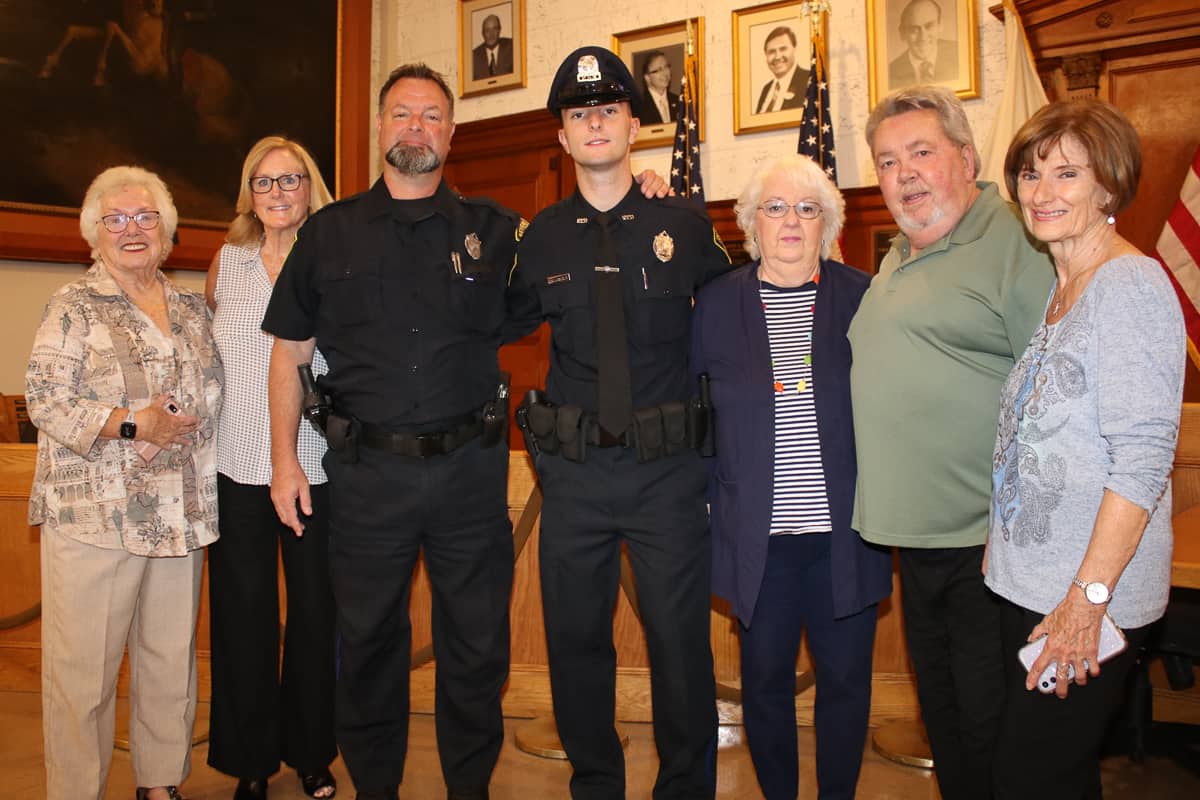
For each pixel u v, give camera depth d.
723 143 5.48
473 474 2.29
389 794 2.38
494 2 6.17
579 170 2.23
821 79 4.87
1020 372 1.66
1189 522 2.58
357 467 2.26
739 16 5.38
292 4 5.90
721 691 3.10
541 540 2.22
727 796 2.63
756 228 2.20
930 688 2.06
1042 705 1.57
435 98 2.29
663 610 2.13
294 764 2.56
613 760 2.26
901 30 4.98
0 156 4.81
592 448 2.15
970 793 2.03
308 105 6.00
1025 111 4.57
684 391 2.23
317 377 2.45
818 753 2.17
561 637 2.20
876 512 1.96
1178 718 3.18
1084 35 4.44
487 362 2.37
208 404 2.40
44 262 5.08
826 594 2.12
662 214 2.25
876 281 2.09
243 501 2.45
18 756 2.96
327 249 2.30
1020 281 1.83
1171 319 1.47
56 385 2.20
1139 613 1.51
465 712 2.34
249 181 2.50
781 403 2.11
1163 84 4.36
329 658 2.52
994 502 1.69
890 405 1.94
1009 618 1.68
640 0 5.69
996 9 4.70
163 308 2.40
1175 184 4.36
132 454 2.25
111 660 2.28
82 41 5.06
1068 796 1.59
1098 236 1.58
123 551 2.25
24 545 3.56
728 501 2.14
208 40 5.54
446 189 2.40
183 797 2.64
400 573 2.29
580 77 2.16
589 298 2.18
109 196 2.29
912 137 1.94
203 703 3.37
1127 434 1.45
